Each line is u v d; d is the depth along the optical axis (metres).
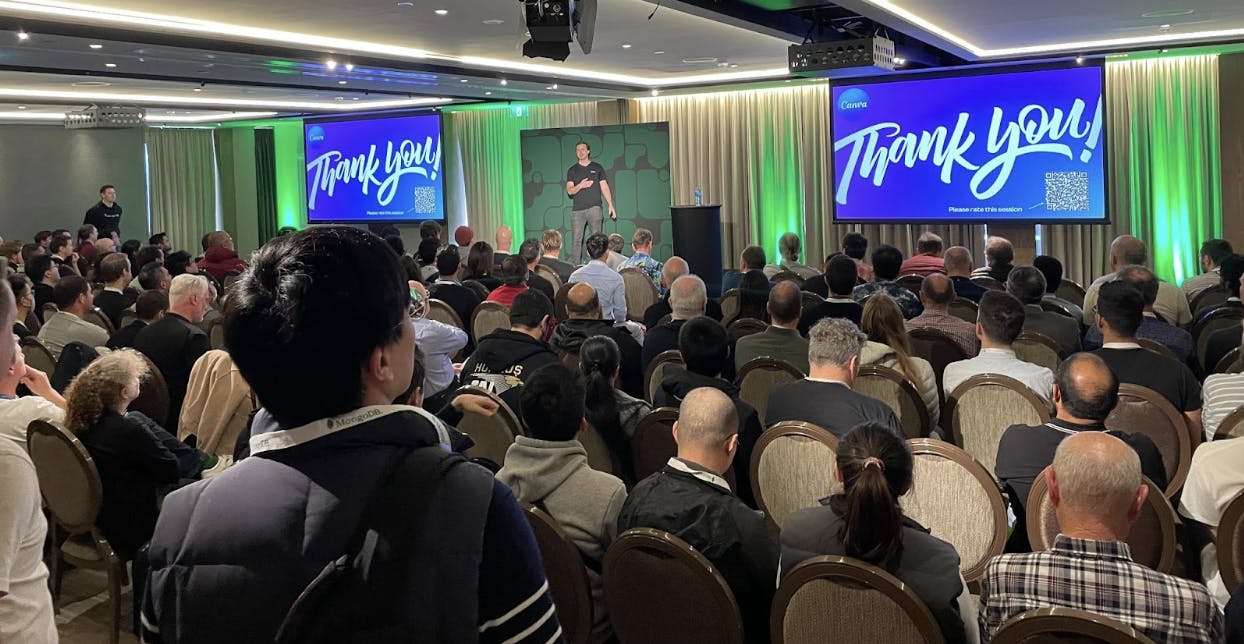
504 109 14.59
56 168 15.34
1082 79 9.42
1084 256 11.02
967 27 8.73
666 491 2.40
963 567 2.94
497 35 8.66
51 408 3.44
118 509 3.38
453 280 7.12
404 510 0.89
